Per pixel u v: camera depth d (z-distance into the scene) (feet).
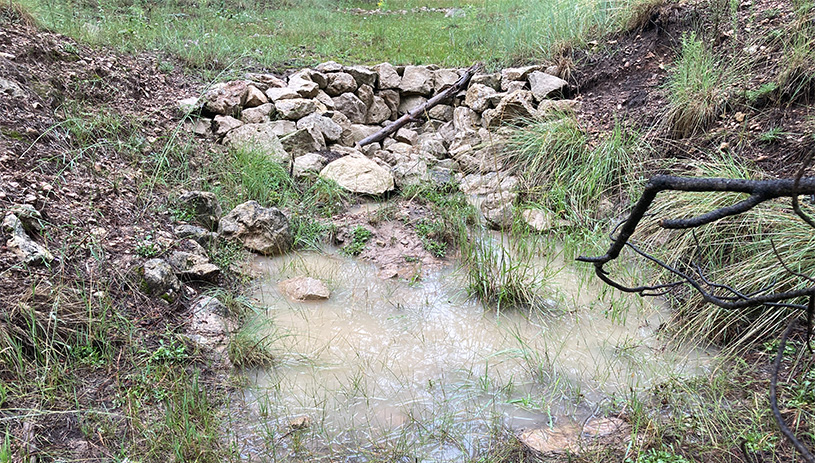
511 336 13.97
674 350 13.23
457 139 24.80
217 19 32.94
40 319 10.99
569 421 11.02
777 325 12.57
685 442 10.12
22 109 16.80
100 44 23.53
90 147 17.08
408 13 43.14
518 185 20.71
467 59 30.12
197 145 20.86
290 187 20.38
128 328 11.96
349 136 25.40
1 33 19.16
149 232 15.15
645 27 24.71
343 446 10.27
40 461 8.97
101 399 10.39
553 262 17.19
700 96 20.18
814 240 13.17
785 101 18.93
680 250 15.55
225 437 10.22
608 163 19.98
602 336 13.88
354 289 15.90
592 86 24.54
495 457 10.00
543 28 27.66
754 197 4.12
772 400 4.05
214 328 12.92
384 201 20.81
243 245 16.84
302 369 12.44
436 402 11.57
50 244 12.94
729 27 22.18
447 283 16.34
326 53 30.09
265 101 23.89
